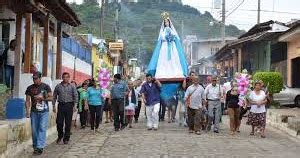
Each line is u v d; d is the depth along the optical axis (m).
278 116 23.53
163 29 25.31
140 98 26.08
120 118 21.72
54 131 19.86
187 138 18.47
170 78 24.61
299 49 33.31
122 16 90.75
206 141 17.67
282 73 38.25
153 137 18.66
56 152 14.80
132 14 93.00
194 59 83.38
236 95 20.41
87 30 66.00
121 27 89.06
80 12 76.12
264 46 42.50
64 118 16.66
